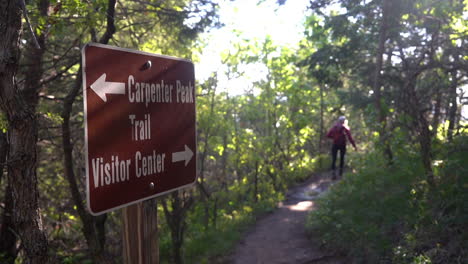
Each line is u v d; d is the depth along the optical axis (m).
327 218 8.05
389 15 8.83
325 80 12.29
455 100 8.71
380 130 8.20
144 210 2.46
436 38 8.07
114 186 2.21
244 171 15.59
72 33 7.13
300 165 15.52
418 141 7.48
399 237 6.13
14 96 2.94
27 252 2.97
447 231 5.55
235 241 8.65
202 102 10.53
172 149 2.64
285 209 11.04
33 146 2.98
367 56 11.86
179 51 9.70
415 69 7.52
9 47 2.93
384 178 8.14
